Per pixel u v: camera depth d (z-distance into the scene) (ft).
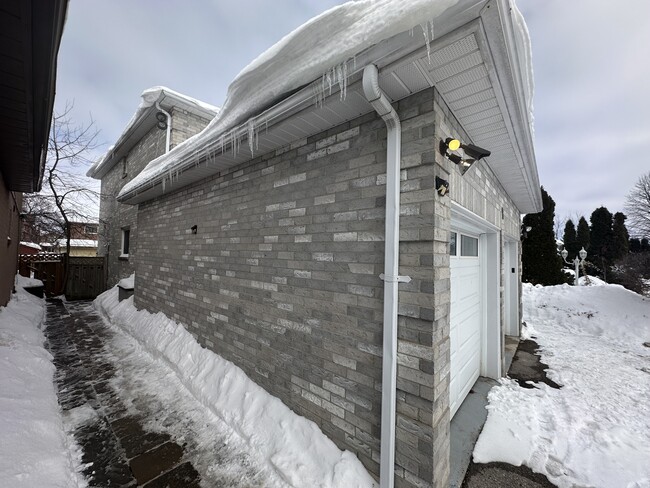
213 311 12.03
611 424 9.04
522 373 13.25
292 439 7.38
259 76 6.89
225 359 11.10
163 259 16.79
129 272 27.25
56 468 6.34
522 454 7.68
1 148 10.57
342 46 5.08
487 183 10.79
